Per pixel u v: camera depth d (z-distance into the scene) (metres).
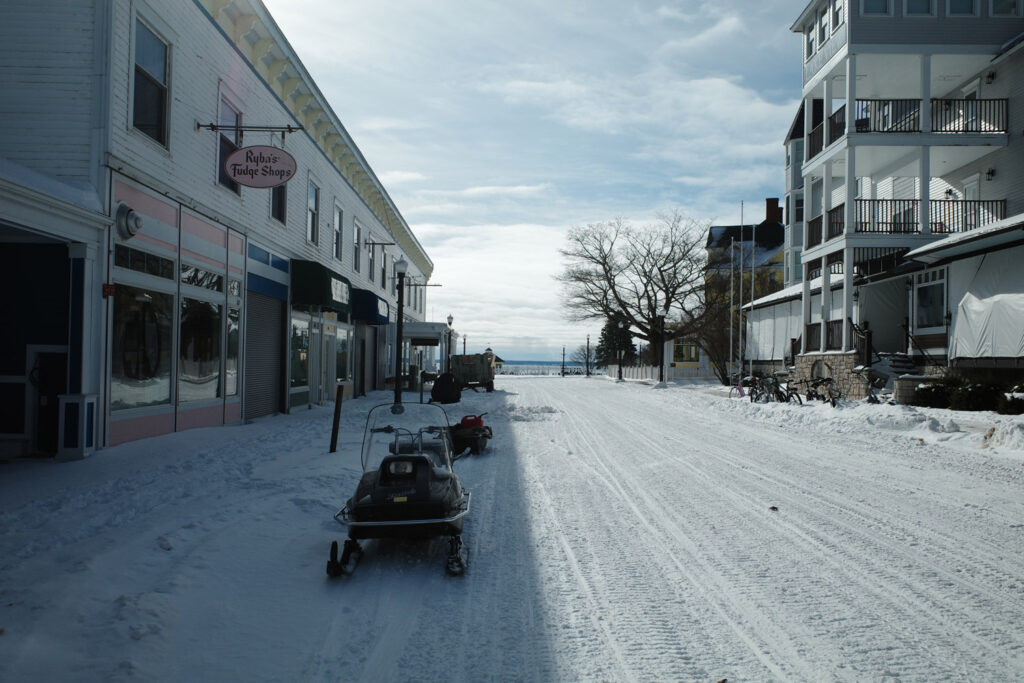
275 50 16.28
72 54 9.92
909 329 22.45
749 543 6.20
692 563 5.63
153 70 11.44
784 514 7.27
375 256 29.62
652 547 6.10
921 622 4.39
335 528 6.71
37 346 9.67
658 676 3.67
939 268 20.44
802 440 13.30
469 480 9.34
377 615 4.54
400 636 4.21
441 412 6.64
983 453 11.22
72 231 9.21
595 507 7.66
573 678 3.66
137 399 11.03
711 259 52.41
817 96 27.06
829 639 4.14
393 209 32.00
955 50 22.19
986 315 17.75
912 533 6.48
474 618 4.50
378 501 5.33
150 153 11.14
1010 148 22.05
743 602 4.76
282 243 17.59
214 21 13.51
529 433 14.96
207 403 13.47
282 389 17.88
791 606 4.68
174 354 12.10
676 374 49.59
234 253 14.62
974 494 8.18
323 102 19.86
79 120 9.90
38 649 3.84
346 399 24.61
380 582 5.19
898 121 25.03
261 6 14.85
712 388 35.25
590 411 20.83
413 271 40.19
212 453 10.26
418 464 5.63
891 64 23.48
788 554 5.86
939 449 11.70
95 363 9.78
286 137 17.84
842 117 24.61
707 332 42.34
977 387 16.72
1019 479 9.09
